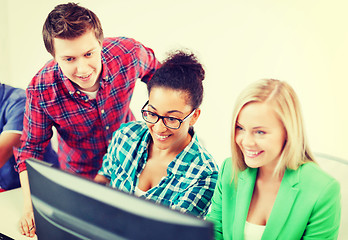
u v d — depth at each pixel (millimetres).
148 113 1210
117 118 1891
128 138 1455
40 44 2449
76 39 1472
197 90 1185
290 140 1053
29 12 2422
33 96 1712
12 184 2078
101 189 695
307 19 1641
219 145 1991
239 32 1802
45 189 776
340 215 1110
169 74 1150
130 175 1436
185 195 1283
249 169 1193
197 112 1255
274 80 1066
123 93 1839
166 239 622
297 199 1091
